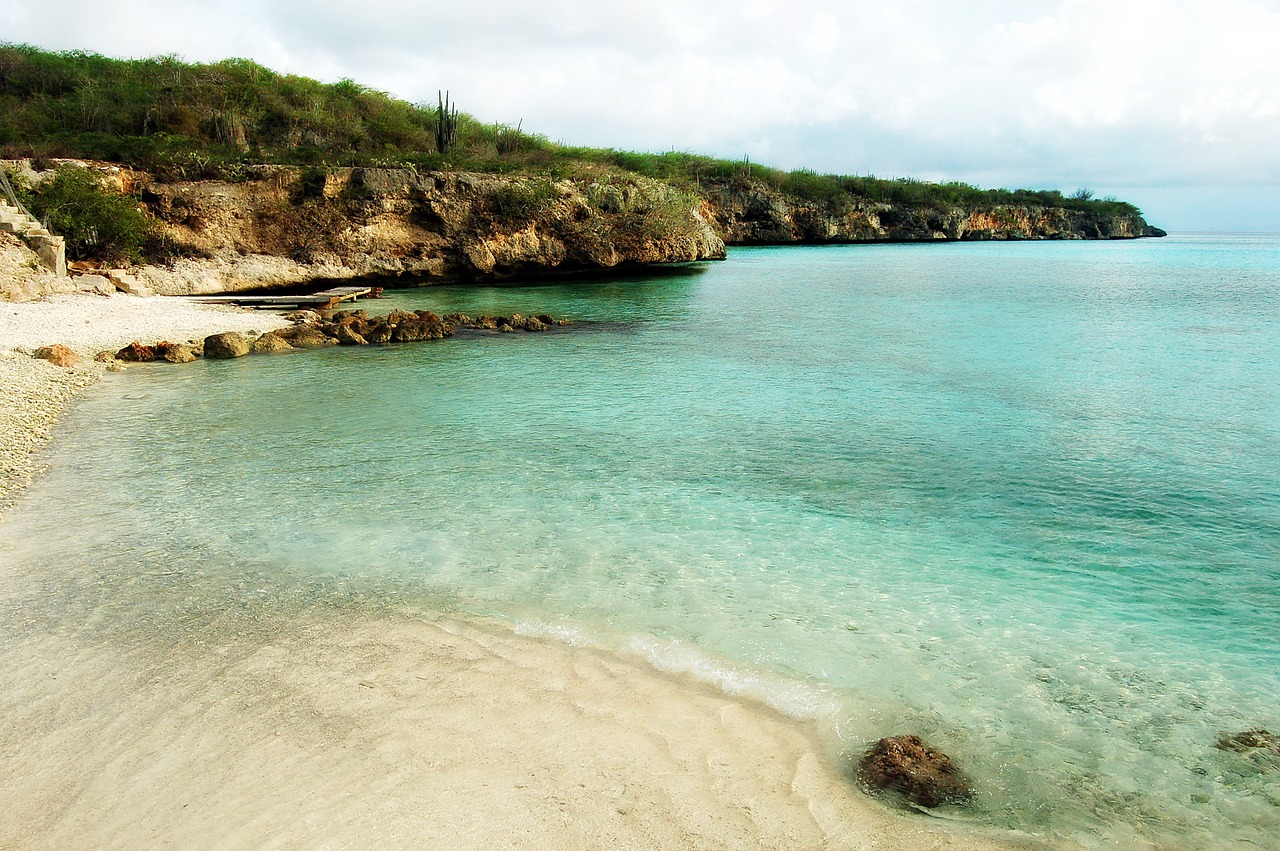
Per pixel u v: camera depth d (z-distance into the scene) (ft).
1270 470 34.99
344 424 42.75
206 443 38.78
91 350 61.72
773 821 13.73
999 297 111.14
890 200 299.58
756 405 47.78
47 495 31.14
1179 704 17.78
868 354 65.72
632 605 22.33
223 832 13.38
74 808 14.06
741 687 18.19
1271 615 22.00
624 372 57.98
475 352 66.03
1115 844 13.46
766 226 268.41
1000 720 17.04
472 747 15.75
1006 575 24.66
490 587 23.45
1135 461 36.47
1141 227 407.44
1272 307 98.43
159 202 104.78
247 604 22.24
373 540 27.02
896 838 13.43
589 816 13.75
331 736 16.14
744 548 26.68
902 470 35.32
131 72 140.26
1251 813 14.30
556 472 34.86
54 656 19.39
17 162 96.48
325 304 95.76
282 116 138.62
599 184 137.69
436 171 123.54
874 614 21.97
